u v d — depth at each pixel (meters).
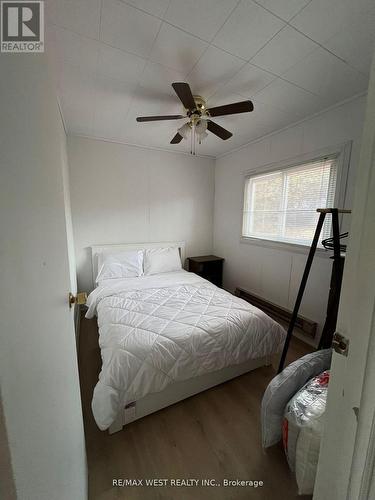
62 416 0.63
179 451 1.22
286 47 1.31
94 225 2.99
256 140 2.80
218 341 1.55
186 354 1.42
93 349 2.15
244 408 1.51
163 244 3.42
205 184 3.68
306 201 2.29
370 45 1.29
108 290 2.35
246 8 1.07
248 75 1.57
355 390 0.49
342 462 0.54
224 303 2.00
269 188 2.73
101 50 1.33
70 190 2.77
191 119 1.80
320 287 2.17
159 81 1.64
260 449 1.25
